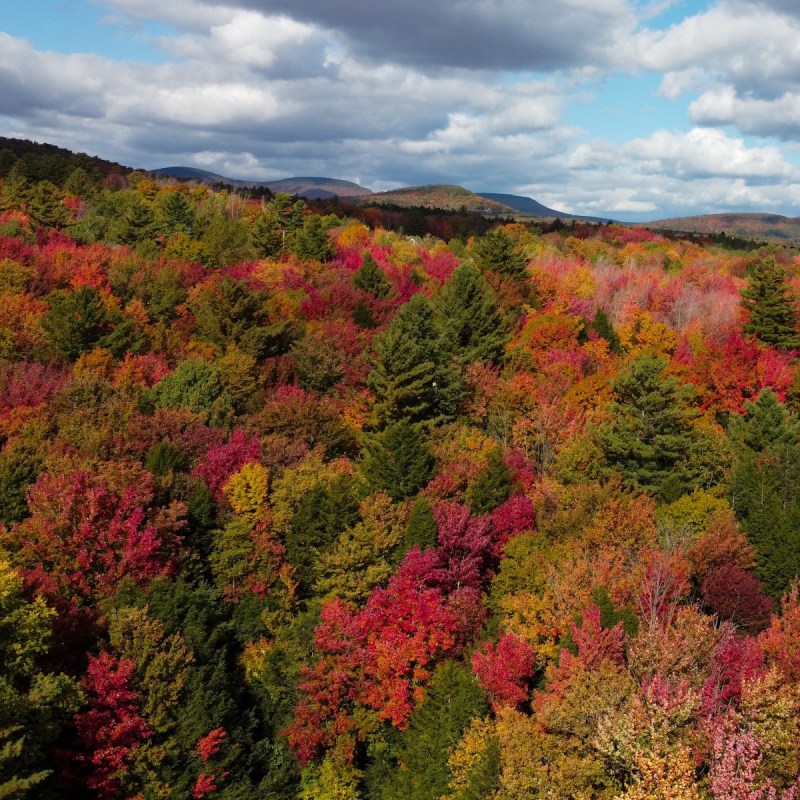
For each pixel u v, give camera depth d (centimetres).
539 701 2598
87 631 2975
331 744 3158
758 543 3969
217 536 3838
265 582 3775
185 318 6556
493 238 9206
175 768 2778
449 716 2708
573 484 4662
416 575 3372
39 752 2347
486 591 3772
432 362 5316
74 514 3372
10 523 3650
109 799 2619
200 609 3253
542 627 3164
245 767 3045
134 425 4362
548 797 2148
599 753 2170
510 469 4350
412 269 9456
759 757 1930
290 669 3359
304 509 3897
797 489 4325
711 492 4484
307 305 7225
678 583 3319
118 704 2669
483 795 2320
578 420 5453
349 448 5197
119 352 5531
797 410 6234
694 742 2086
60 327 5422
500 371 6406
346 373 5916
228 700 3036
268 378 5766
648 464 4706
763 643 2853
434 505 4078
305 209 12900
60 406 4500
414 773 2766
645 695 2295
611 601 3033
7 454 3844
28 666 2448
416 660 3181
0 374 4725
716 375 6303
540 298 8975
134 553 3369
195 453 4403
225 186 17700
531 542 3750
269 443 4588
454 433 5031
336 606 3262
